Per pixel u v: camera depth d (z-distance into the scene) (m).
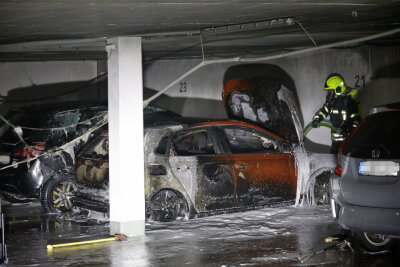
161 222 9.66
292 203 10.54
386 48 14.66
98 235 8.84
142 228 8.81
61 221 10.46
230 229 9.09
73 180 11.19
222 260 7.19
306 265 6.88
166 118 10.86
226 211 9.85
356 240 7.54
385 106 7.12
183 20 7.85
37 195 11.14
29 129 11.36
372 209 6.73
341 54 14.94
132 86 8.77
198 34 9.76
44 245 8.42
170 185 9.49
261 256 7.34
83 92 15.23
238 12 7.41
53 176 11.11
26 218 10.84
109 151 8.91
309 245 7.88
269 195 10.24
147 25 7.98
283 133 14.16
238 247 7.87
